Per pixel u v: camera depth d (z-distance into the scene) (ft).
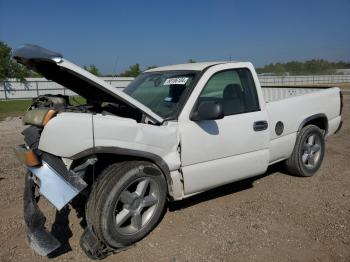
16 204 14.42
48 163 9.86
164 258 10.46
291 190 15.70
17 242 11.50
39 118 9.85
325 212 13.37
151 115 11.19
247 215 13.19
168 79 13.80
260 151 14.06
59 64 9.53
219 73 13.26
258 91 14.35
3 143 27.14
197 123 12.16
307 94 17.33
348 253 10.54
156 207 11.50
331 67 296.30
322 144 17.84
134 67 124.26
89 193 11.30
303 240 11.33
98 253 10.35
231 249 10.87
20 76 109.19
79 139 9.71
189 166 12.09
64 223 12.78
